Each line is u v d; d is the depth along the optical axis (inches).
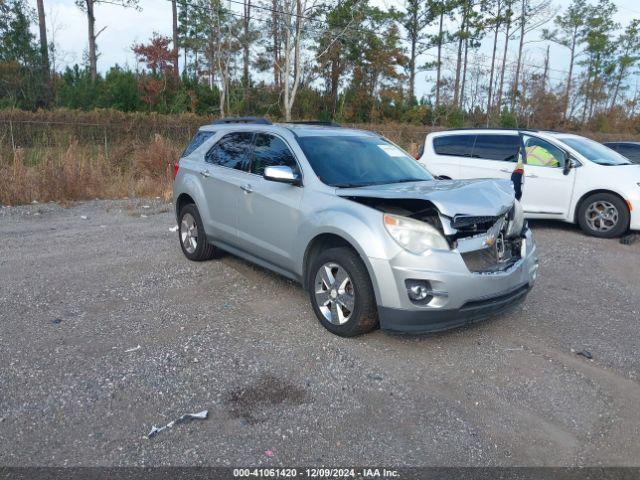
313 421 136.3
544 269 283.1
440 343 183.5
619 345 188.5
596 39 2255.2
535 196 384.2
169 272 254.5
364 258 170.1
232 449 124.9
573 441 133.8
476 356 175.2
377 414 140.4
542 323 206.4
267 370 160.2
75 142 626.8
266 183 216.8
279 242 209.9
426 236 166.4
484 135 409.4
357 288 174.6
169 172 562.9
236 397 145.9
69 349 171.2
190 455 122.4
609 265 296.0
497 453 127.7
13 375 154.6
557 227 400.8
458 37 1927.9
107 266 263.3
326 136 223.5
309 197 196.5
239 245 236.5
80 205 449.4
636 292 249.9
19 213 404.8
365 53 1673.2
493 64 1972.2
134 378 153.9
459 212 166.1
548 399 151.7
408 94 1830.7
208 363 163.3
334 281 184.9
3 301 212.5
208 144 264.7
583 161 370.6
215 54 1456.7
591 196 365.4
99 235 333.7
